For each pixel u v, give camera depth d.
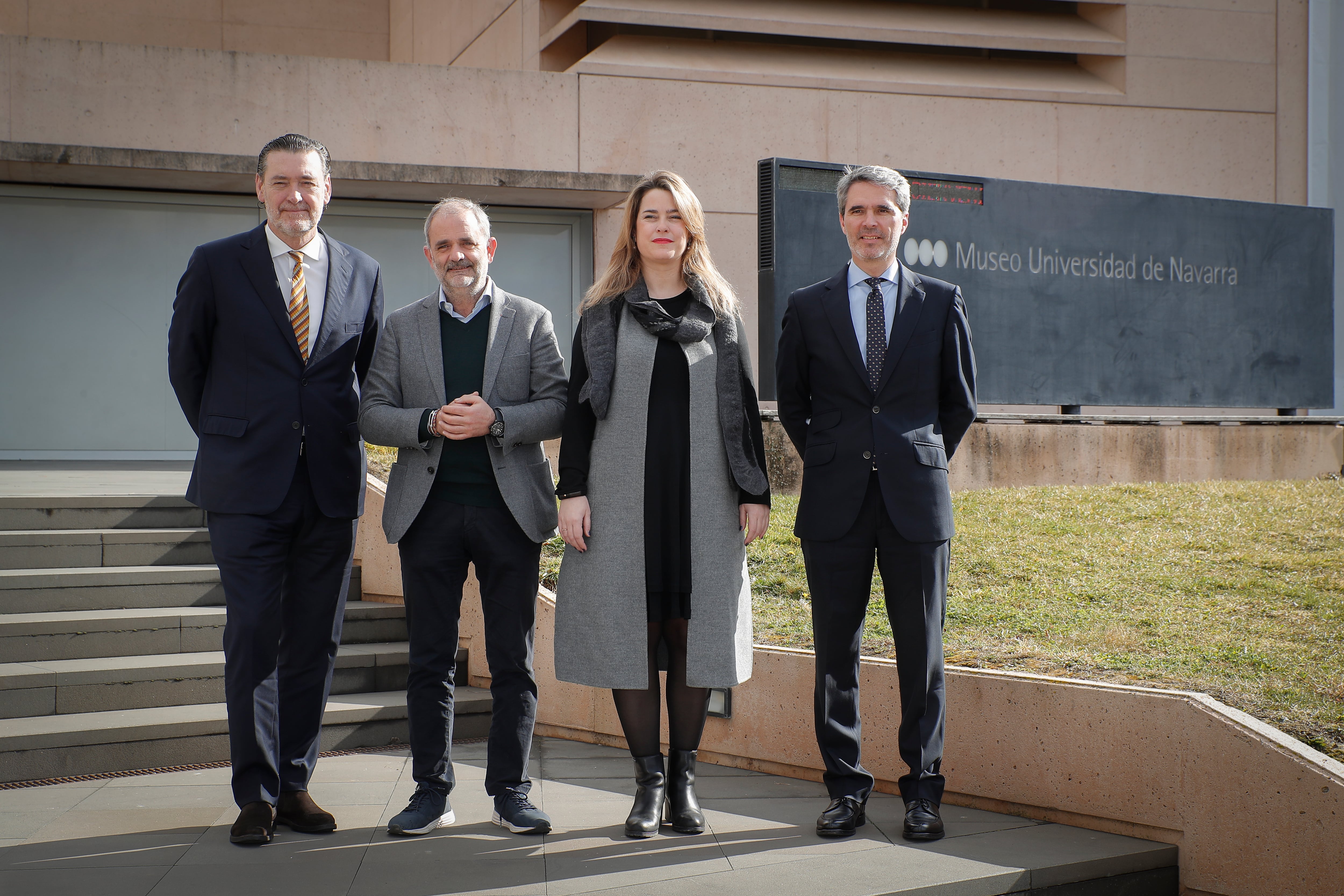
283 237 3.39
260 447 3.34
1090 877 3.21
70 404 10.16
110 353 10.25
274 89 10.51
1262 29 12.41
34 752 4.00
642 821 3.36
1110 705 3.48
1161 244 9.07
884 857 3.21
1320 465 9.36
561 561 5.29
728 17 11.19
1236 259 9.39
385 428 3.36
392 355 3.50
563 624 3.40
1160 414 11.50
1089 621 4.70
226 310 3.40
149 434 10.35
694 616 3.32
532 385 3.53
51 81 10.05
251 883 2.95
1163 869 3.33
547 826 3.36
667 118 11.18
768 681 4.18
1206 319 9.26
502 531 3.41
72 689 4.34
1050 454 8.25
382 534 5.48
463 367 3.48
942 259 8.22
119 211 10.23
